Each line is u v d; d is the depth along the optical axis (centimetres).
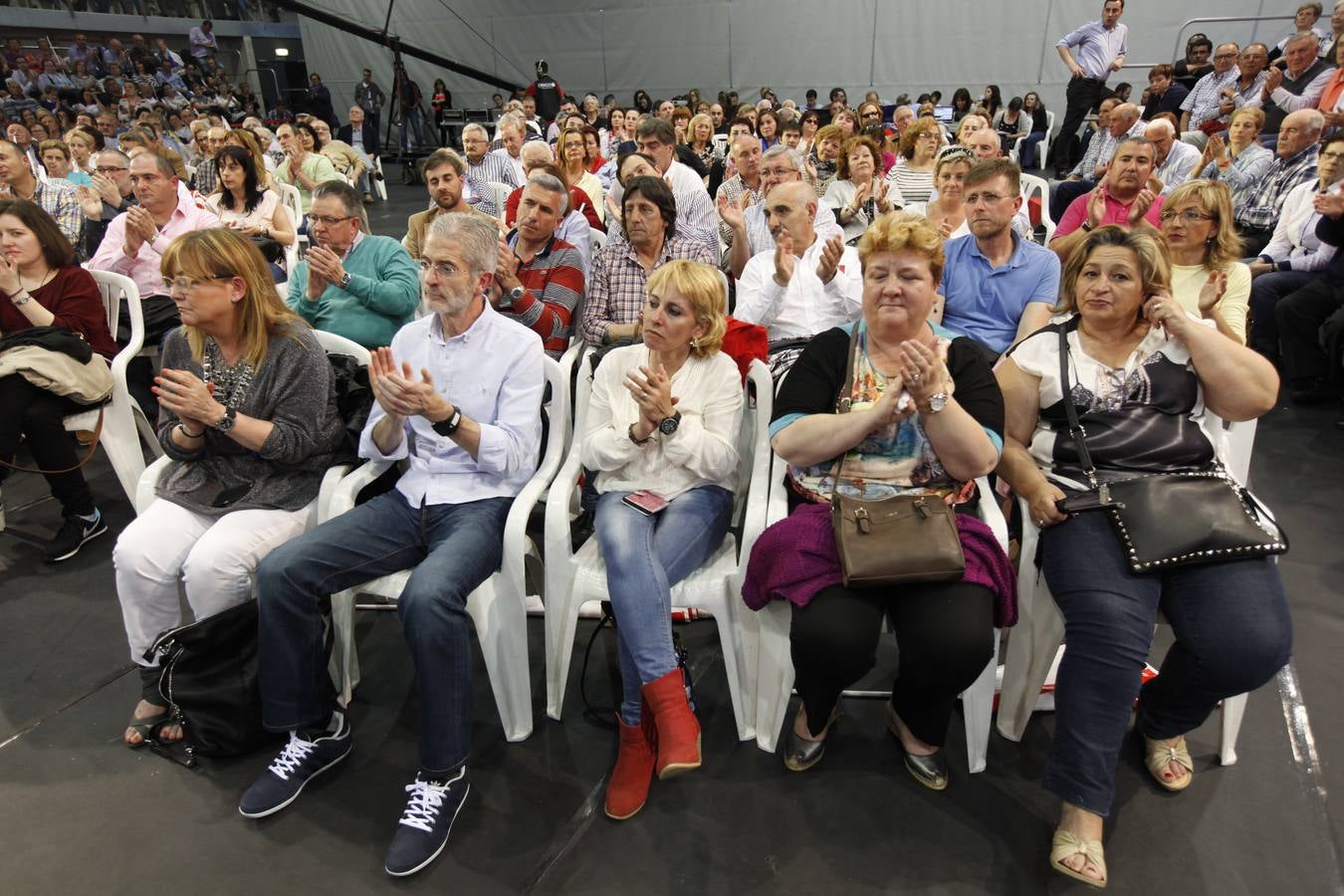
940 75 1168
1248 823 165
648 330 187
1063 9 1073
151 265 339
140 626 190
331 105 1416
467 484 193
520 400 193
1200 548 156
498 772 185
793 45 1237
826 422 166
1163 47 1007
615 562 173
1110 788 155
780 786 179
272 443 190
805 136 789
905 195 471
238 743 188
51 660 224
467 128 561
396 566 189
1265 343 400
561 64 1386
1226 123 621
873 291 167
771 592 168
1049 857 159
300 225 555
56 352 256
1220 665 153
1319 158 372
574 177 506
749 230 369
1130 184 345
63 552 271
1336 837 162
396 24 1456
